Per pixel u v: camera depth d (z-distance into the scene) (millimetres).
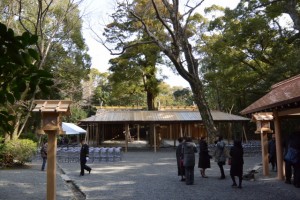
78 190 10961
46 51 17391
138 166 17578
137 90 38469
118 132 46812
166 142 41562
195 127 40375
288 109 10961
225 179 12375
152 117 30109
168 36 31281
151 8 29062
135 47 34250
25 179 12648
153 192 10078
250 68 27625
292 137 10500
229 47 26750
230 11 25812
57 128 8047
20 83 2236
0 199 9047
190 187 10781
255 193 9539
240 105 37562
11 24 17062
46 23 20891
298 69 20953
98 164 18719
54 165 8094
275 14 22547
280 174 11766
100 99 51719
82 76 30562
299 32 20531
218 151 12570
